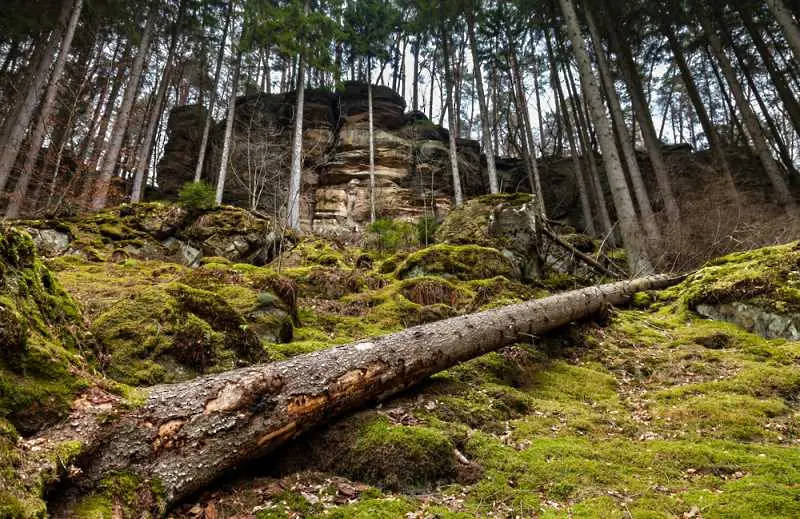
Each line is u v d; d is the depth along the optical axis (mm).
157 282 6059
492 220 10492
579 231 21484
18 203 12156
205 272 6316
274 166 19281
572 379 5023
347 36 20547
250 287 5977
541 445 3352
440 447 3061
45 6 15680
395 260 10133
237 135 22141
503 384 4645
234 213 11086
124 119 15422
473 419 3768
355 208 21438
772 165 15750
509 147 33531
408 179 22906
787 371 4688
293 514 2475
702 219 12641
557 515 2467
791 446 3408
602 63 17047
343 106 26016
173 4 21406
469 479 2934
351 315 6883
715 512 2434
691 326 6582
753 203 17125
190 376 3666
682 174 21375
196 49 25297
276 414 2887
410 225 13945
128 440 2381
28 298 2738
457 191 19656
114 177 20250
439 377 4461
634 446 3424
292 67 29531
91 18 17578
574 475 2900
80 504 2092
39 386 2312
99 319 3773
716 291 6746
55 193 14102
